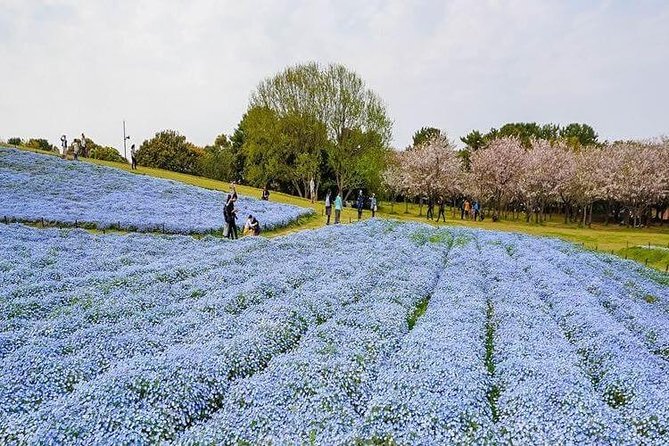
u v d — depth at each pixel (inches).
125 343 521.0
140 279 780.6
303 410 393.4
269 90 2989.7
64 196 1646.2
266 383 438.9
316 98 2901.1
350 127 2928.2
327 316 651.5
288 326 584.1
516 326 618.8
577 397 403.9
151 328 585.3
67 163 2197.3
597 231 2564.0
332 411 393.4
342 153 2888.8
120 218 1403.8
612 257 1307.8
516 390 428.5
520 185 3011.8
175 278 818.2
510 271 956.0
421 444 342.3
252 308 662.5
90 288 721.0
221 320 604.1
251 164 3125.0
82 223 1330.0
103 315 609.9
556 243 1485.0
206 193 2100.1
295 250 1086.4
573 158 3265.3
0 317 591.2
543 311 699.4
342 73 2925.7
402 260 1018.7
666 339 599.2
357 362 488.1
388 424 368.2
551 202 3511.3
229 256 973.8
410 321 667.4
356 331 578.9
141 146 4072.3
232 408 403.5
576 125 4869.6
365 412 396.8
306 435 351.9
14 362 457.7
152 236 1254.9
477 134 4658.0
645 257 1485.0
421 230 1584.6
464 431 367.2
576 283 853.2
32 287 701.9
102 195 1753.2
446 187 3154.5
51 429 352.2
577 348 561.0
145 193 1891.0
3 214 1285.7
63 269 834.2
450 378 439.2
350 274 876.6
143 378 425.4
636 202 3088.1
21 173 1875.0
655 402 402.9
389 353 531.8
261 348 519.2
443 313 663.1
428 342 537.6
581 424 365.7
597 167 3127.5
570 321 650.8
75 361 469.7
